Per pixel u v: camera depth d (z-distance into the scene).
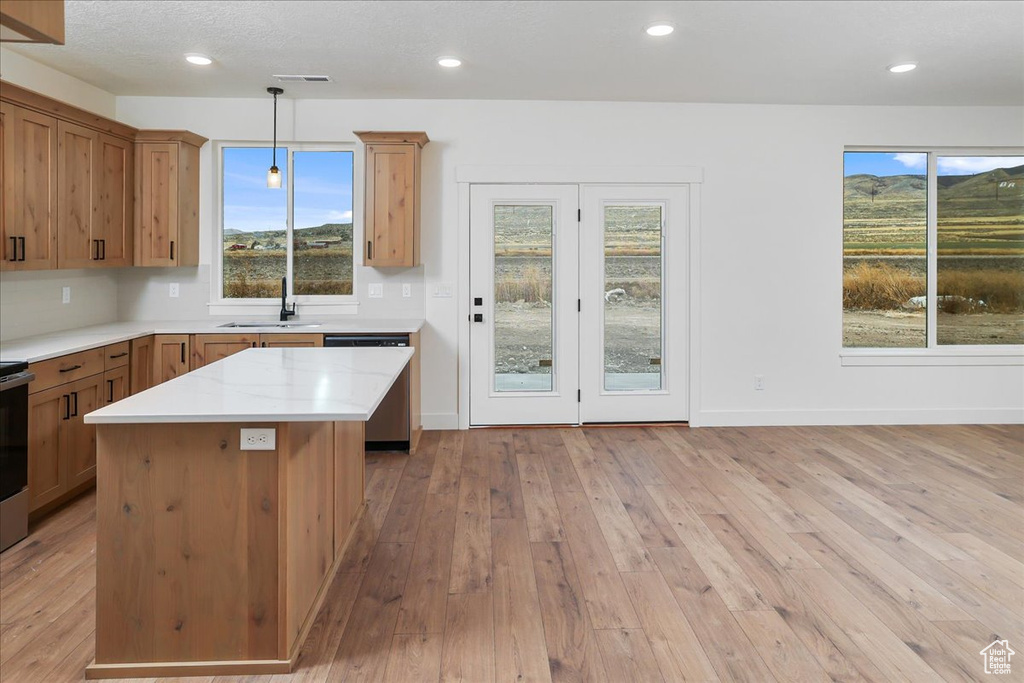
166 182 4.79
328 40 3.87
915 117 5.33
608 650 2.21
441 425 5.32
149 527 2.08
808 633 2.30
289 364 3.07
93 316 4.83
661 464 4.36
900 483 3.94
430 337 5.29
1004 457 4.50
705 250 5.35
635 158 5.27
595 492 3.81
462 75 4.53
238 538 2.09
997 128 5.36
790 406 5.44
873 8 3.42
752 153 5.31
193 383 2.54
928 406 5.48
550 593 2.61
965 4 3.38
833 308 5.41
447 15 3.50
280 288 5.34
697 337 5.37
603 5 3.38
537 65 4.32
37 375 3.27
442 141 5.19
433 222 5.23
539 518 3.40
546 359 5.38
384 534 3.20
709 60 4.22
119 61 4.21
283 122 5.12
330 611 2.47
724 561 2.88
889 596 2.56
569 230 5.29
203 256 5.16
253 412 2.02
